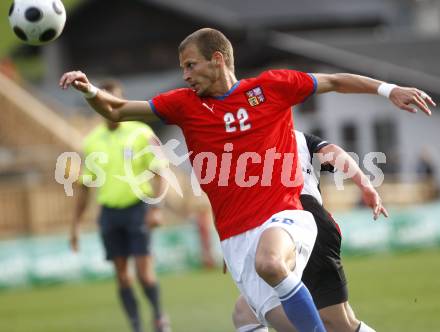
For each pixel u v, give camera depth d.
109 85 33.41
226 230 20.61
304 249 20.23
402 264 58.38
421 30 173.38
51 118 92.06
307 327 19.09
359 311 36.94
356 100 102.38
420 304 38.22
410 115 100.81
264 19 124.88
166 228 71.62
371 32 132.88
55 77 132.25
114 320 39.75
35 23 20.72
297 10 127.38
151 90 118.19
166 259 63.94
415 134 100.88
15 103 92.38
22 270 59.44
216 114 20.64
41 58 146.12
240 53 107.44
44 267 60.03
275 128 20.80
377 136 102.12
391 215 69.19
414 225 69.94
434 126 100.38
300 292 19.12
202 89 20.62
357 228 67.81
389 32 136.62
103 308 44.72
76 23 130.00
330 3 130.62
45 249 60.09
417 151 100.56
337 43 110.31
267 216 20.25
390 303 39.06
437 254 64.88
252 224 20.25
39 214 77.50
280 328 20.14
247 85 20.83
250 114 20.61
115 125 34.34
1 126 92.31
